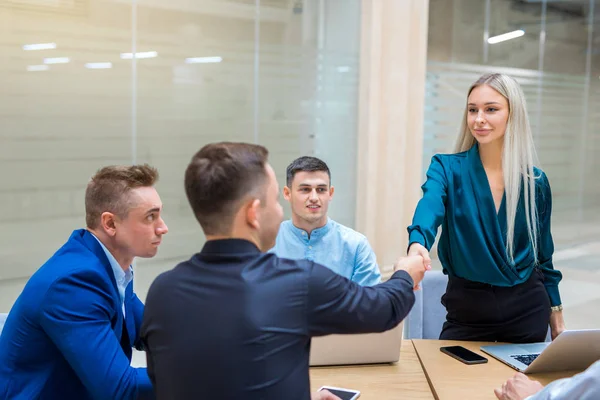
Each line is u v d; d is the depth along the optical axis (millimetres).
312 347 1788
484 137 1880
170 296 1099
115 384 1373
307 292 1080
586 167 6355
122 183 1520
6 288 3412
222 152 1105
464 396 1563
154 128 3877
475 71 5500
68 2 3451
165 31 3850
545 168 6086
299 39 4445
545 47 5949
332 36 4578
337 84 4641
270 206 1131
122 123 3746
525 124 1898
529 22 5797
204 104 4082
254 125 4309
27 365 1448
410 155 4883
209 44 4047
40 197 3477
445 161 2006
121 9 3654
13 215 3393
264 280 1075
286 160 4477
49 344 1438
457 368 1771
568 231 6281
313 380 1709
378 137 4734
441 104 5305
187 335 1055
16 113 3342
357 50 4695
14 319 1454
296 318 1068
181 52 3934
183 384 1055
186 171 1125
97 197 1528
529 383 1512
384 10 4621
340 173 4719
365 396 1600
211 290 1069
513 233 1919
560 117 6137
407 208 4926
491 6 5531
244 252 1108
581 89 6230
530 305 1979
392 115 4711
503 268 1931
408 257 1405
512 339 2000
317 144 4605
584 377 1179
